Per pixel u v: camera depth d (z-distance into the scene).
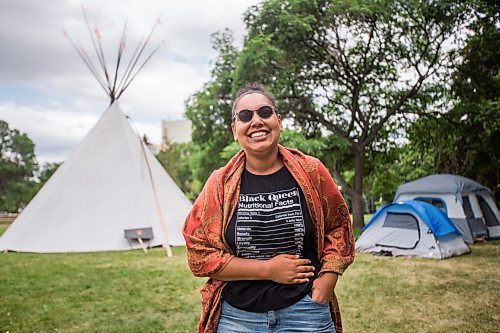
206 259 1.91
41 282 6.55
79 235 10.01
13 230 10.30
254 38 13.02
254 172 2.02
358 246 9.62
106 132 11.41
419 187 11.48
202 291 2.04
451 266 7.62
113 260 8.45
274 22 13.30
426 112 14.87
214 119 16.38
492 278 6.57
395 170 19.42
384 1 12.60
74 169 10.85
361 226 14.81
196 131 17.19
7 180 45.78
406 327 4.34
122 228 10.18
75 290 6.05
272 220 1.90
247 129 1.96
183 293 5.80
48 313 4.95
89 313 4.94
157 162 12.00
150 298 5.56
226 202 1.95
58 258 8.77
